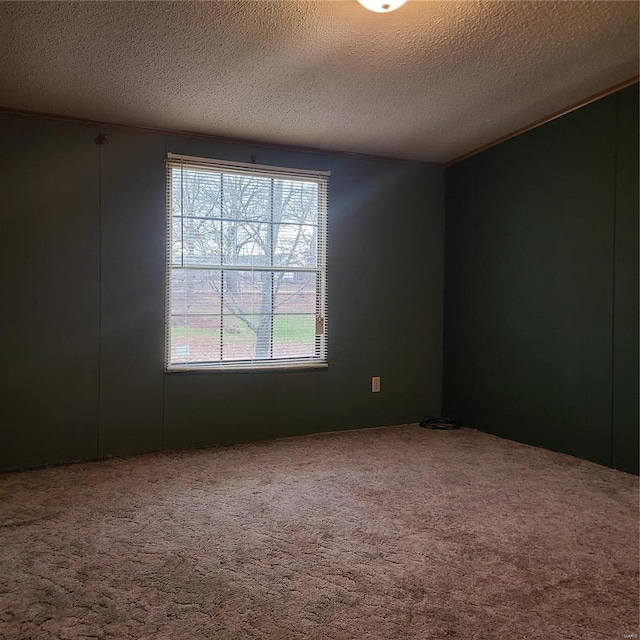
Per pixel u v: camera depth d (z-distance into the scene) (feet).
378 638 4.65
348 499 8.10
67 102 9.55
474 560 6.10
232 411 11.66
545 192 10.82
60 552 6.28
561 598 5.31
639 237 8.98
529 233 11.23
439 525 7.10
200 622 4.87
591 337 9.87
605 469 9.48
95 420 10.54
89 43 7.40
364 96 9.36
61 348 10.29
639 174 8.95
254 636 4.66
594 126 9.71
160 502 7.98
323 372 12.60
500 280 12.04
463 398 13.26
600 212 9.65
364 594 5.37
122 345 10.76
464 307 13.19
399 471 9.52
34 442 10.07
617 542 6.57
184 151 11.17
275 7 6.53
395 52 7.72
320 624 4.85
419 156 13.19
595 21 6.91
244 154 11.72
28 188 10.00
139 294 10.87
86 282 10.46
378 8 6.27
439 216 13.75
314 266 12.51
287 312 12.25
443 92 9.24
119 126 10.64
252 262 11.86
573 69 8.40
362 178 12.98
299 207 12.33
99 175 10.52
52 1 6.36
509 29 7.09
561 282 10.50
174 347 11.26
